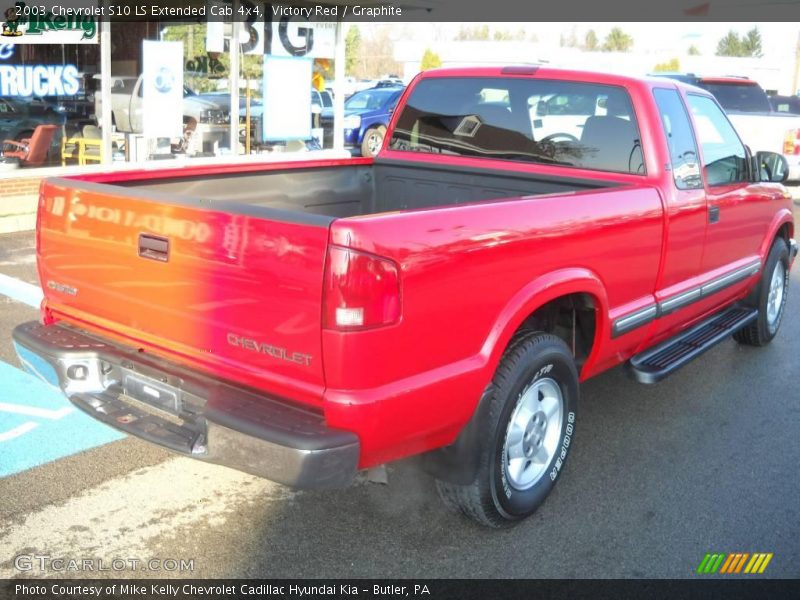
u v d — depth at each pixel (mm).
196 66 12594
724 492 4059
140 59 11898
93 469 4047
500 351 3301
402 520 3691
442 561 3400
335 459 2822
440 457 3355
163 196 3172
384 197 5371
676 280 4625
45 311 3809
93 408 3410
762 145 13773
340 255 2732
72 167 11016
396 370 2914
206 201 3049
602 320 3941
